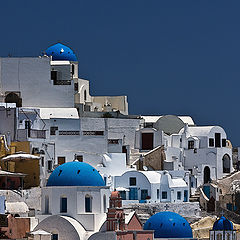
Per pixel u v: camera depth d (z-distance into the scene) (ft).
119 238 650.43
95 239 654.53
